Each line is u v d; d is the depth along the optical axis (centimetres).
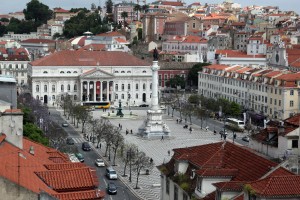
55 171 7381
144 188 15662
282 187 6925
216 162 9256
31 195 6144
